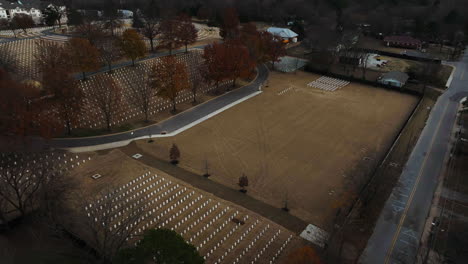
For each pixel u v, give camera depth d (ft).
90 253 122.62
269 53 369.30
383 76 342.44
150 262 101.71
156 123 245.65
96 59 289.33
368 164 200.54
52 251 125.90
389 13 606.55
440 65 375.86
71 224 138.10
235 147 215.72
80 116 242.58
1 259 122.11
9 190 150.20
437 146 223.10
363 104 291.38
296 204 165.48
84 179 173.99
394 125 253.24
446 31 501.15
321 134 236.02
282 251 135.64
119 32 456.86
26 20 431.84
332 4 647.97
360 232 147.95
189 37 389.80
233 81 321.52
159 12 512.63
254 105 281.95
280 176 187.32
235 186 177.68
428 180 186.70
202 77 305.94
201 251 133.80
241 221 151.33
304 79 352.08
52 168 160.25
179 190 170.71
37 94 209.77
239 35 413.80
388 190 176.86
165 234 106.32
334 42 403.95
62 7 552.82
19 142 188.96
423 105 291.17
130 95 281.74
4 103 188.44
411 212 161.58
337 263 128.67
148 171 185.68
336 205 165.07
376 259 134.00
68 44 290.97
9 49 355.97
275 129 241.14
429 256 135.64
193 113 263.90
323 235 145.38
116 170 184.96
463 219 157.99
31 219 139.85
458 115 272.10
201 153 207.72
